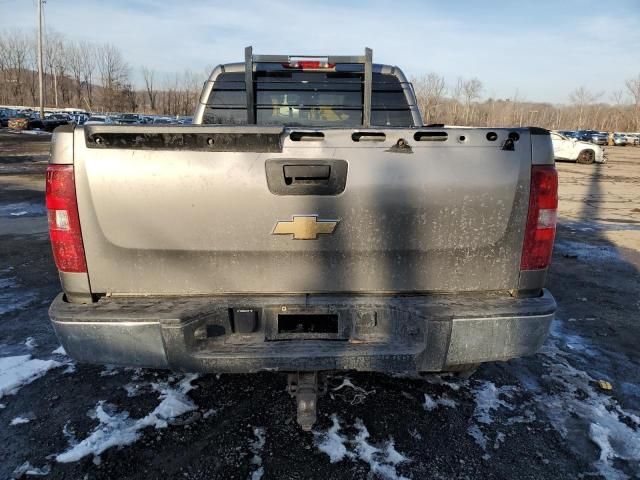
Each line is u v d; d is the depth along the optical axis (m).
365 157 2.03
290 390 2.35
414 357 2.08
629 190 13.04
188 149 1.99
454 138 2.05
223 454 2.28
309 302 2.13
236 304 2.12
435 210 2.09
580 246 6.57
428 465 2.24
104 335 2.03
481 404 2.72
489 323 2.09
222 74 3.71
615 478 2.19
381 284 2.18
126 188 2.01
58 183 2.01
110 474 2.15
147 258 2.10
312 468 2.20
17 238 6.49
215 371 2.07
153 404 2.67
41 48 42.84
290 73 3.67
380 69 3.69
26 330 3.63
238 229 2.06
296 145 2.01
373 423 2.52
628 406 2.75
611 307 4.29
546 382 2.98
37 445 2.33
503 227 2.13
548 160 2.12
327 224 2.07
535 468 2.24
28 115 44.38
